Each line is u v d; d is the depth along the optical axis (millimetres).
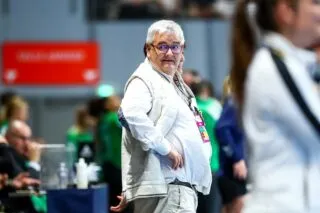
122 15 32469
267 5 5430
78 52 31297
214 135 14984
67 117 32094
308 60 5305
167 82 10672
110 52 32375
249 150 5422
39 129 32062
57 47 31078
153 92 10523
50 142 32125
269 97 5227
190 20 32250
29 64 31047
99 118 19891
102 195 13984
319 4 5383
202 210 15977
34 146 15930
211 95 17750
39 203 13977
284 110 5211
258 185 5371
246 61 5410
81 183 13672
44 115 32000
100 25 32438
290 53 5312
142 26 32406
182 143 10484
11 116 17859
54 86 31953
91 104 20203
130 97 10492
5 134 15961
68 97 32062
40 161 13969
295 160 5301
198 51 32344
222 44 32312
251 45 5438
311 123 5184
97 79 31453
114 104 19828
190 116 10641
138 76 10641
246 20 5461
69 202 13414
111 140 17875
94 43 31391
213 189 15945
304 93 5184
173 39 10672
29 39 32344
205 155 10672
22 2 32406
